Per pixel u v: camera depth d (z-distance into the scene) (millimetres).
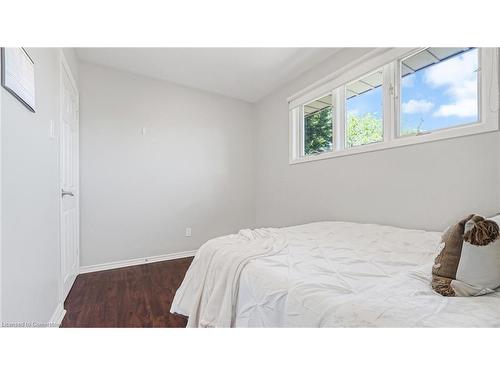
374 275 975
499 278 753
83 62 2703
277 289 914
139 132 3037
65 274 2000
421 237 1428
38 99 1277
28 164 1123
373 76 2170
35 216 1211
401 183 1868
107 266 2809
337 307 721
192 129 3441
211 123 3602
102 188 2797
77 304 1906
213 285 1252
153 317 1707
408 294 762
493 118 1386
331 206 2547
